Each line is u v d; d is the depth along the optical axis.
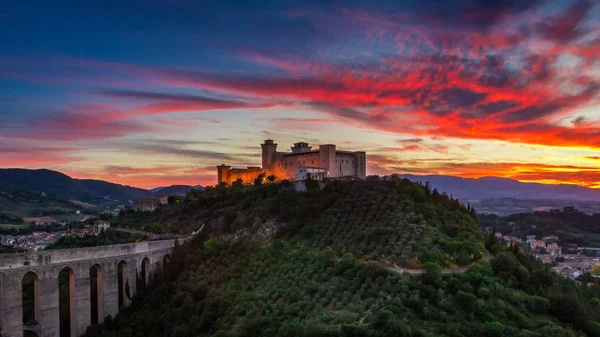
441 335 67.75
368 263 90.25
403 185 141.12
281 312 85.69
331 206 136.25
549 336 71.94
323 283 91.88
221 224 149.75
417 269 90.81
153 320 100.50
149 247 118.38
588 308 93.12
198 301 104.25
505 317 77.69
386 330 67.56
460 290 80.44
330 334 68.12
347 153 198.00
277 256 113.94
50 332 87.81
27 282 110.12
